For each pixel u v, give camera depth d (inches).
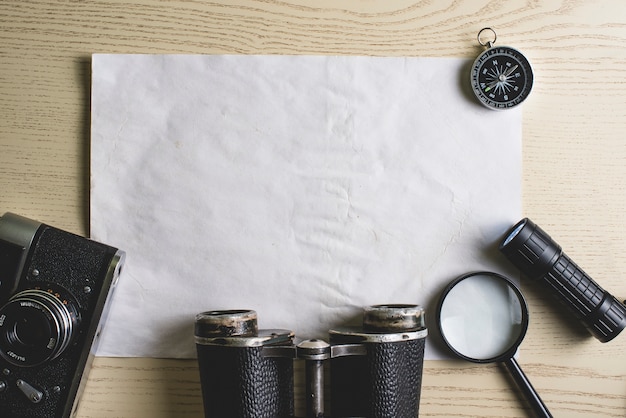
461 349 29.6
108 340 30.4
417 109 30.8
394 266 30.5
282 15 31.0
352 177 30.6
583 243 30.7
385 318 27.0
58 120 30.9
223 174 30.7
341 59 30.8
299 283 30.5
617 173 30.9
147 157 30.7
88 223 30.7
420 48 31.0
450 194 30.7
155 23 31.0
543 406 29.2
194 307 30.4
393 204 30.6
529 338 30.6
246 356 26.0
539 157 30.9
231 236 30.5
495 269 30.5
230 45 31.0
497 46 30.3
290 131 30.8
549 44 31.1
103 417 30.1
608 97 31.0
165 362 30.4
